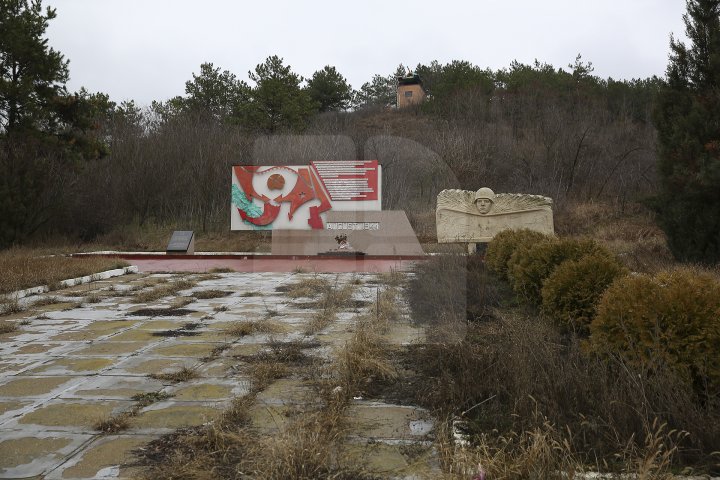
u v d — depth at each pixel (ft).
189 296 28.50
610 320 13.21
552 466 8.60
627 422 9.89
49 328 21.04
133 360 16.29
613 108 103.45
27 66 67.62
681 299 12.29
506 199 44.01
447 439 9.84
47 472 9.14
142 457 9.70
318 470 8.73
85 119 71.77
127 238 61.36
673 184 41.57
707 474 8.84
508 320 17.16
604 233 60.29
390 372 13.29
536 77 112.37
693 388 11.93
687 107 41.93
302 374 14.12
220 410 11.94
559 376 11.62
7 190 62.08
